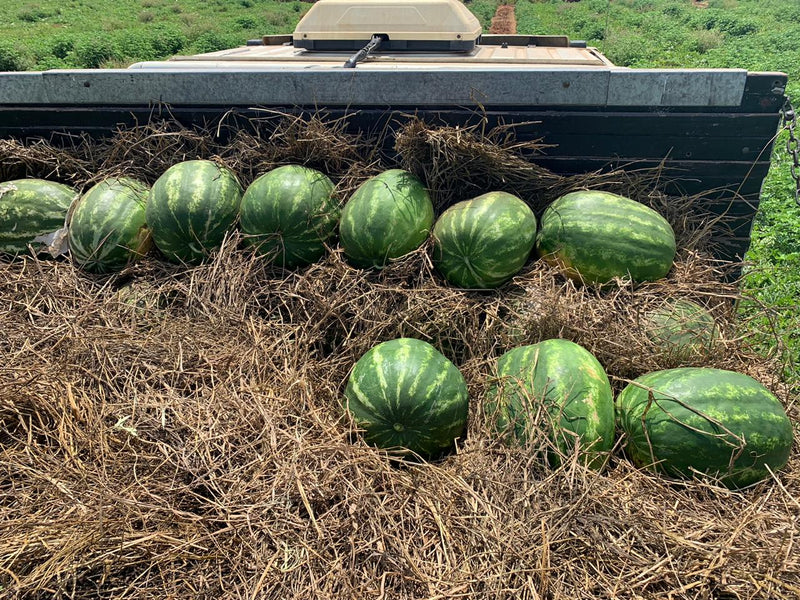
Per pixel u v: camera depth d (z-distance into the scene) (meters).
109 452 1.25
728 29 11.91
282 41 3.05
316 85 1.81
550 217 1.69
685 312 1.57
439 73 1.75
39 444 1.32
